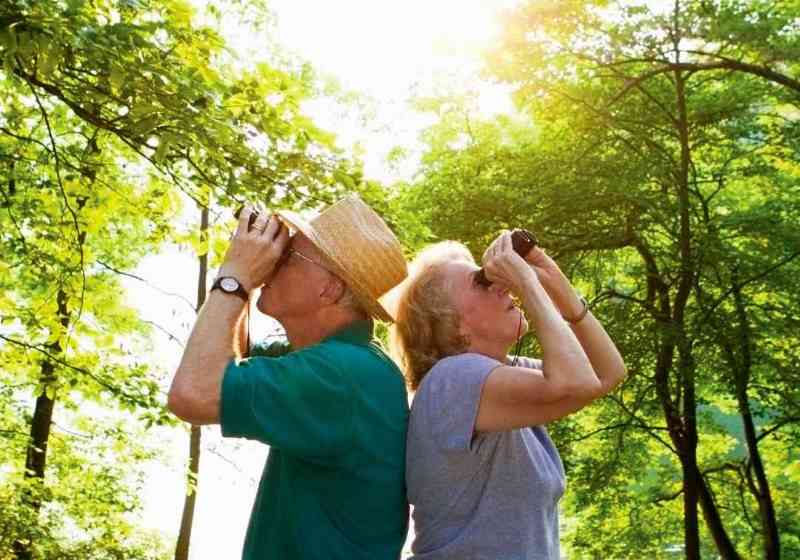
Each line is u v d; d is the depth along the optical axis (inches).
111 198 325.1
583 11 529.3
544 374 74.6
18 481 421.4
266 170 243.3
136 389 354.6
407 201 559.5
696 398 609.3
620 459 633.0
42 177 351.3
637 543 666.8
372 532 78.4
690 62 545.6
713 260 536.7
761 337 532.1
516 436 79.5
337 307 81.9
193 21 256.2
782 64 542.9
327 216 82.1
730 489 692.1
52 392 351.9
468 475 78.0
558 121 585.6
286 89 252.2
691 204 563.8
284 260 81.4
